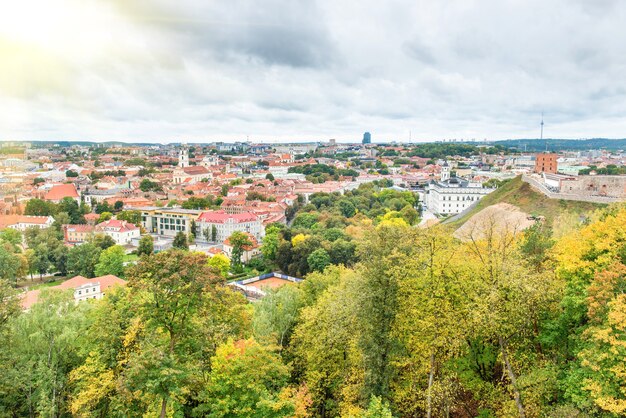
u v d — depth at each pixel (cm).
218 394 5297
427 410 5081
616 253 5012
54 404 5978
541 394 4694
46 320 6512
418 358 5347
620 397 3956
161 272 4781
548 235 8025
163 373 4278
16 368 6153
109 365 6072
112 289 7238
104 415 6066
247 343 5584
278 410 5069
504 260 4956
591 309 4375
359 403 5388
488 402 5159
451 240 5653
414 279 5141
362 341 5297
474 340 5434
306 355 6806
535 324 5284
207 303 5094
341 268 10012
